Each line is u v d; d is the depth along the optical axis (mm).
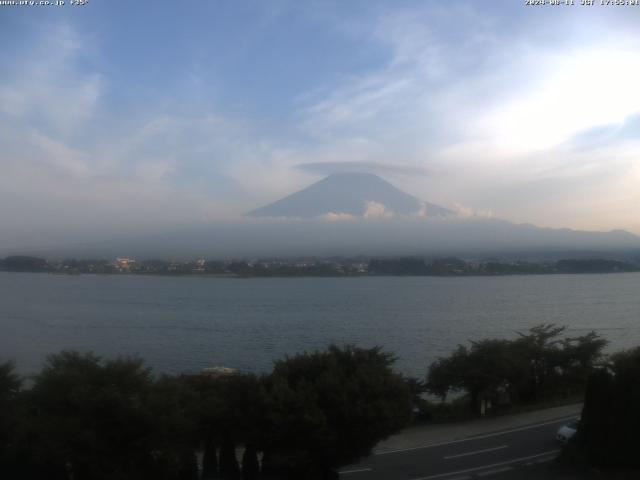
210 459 17328
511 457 21812
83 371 15469
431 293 183125
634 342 74875
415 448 23203
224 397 17328
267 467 17859
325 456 16984
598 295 169500
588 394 20062
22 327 98625
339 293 186000
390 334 88250
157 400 14992
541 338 36938
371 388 17391
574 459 20125
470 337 83438
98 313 122000
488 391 31094
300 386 17234
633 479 18719
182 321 108500
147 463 15086
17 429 14133
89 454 14164
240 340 84062
